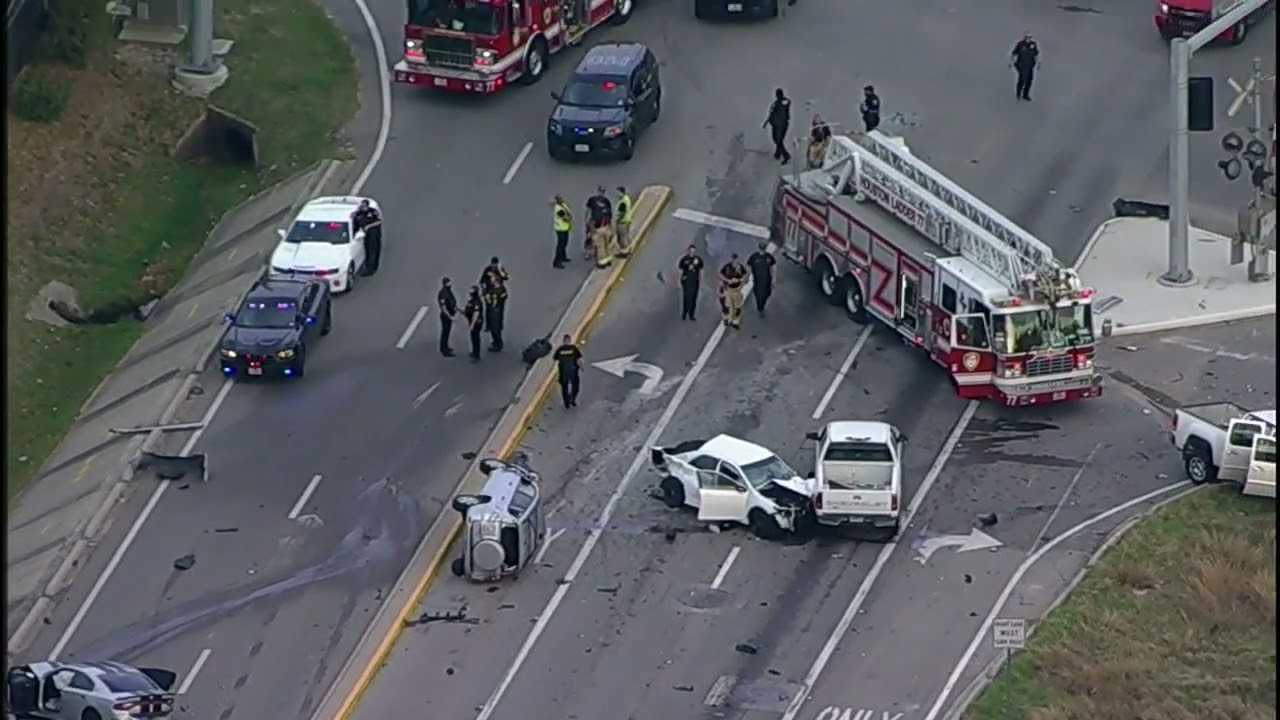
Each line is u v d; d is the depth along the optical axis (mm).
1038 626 183750
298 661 182000
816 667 180125
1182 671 178250
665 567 193000
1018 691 175625
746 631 184625
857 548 195125
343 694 177750
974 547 195000
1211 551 192500
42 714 170750
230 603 189375
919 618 185875
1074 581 189875
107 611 188750
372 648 183000
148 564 194875
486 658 181875
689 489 199750
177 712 175750
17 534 199000
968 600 188000
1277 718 172000
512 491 193000
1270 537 195125
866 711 174750
